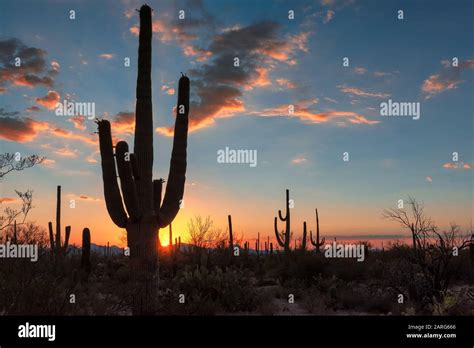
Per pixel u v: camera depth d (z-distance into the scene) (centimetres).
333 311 1302
